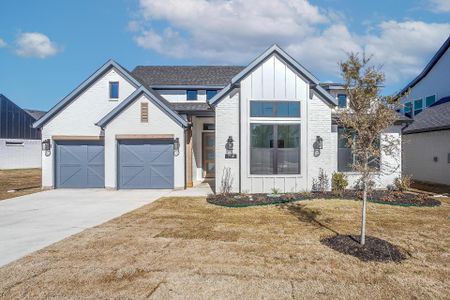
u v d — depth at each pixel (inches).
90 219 331.3
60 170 586.2
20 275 185.0
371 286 168.4
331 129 523.5
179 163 553.9
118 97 589.6
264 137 488.1
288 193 474.3
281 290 164.2
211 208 385.4
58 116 584.4
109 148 557.0
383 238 253.1
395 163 531.8
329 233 269.4
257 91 486.0
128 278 179.8
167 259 209.3
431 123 609.6
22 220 328.8
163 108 548.7
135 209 383.6
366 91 227.0
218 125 495.2
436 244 238.1
